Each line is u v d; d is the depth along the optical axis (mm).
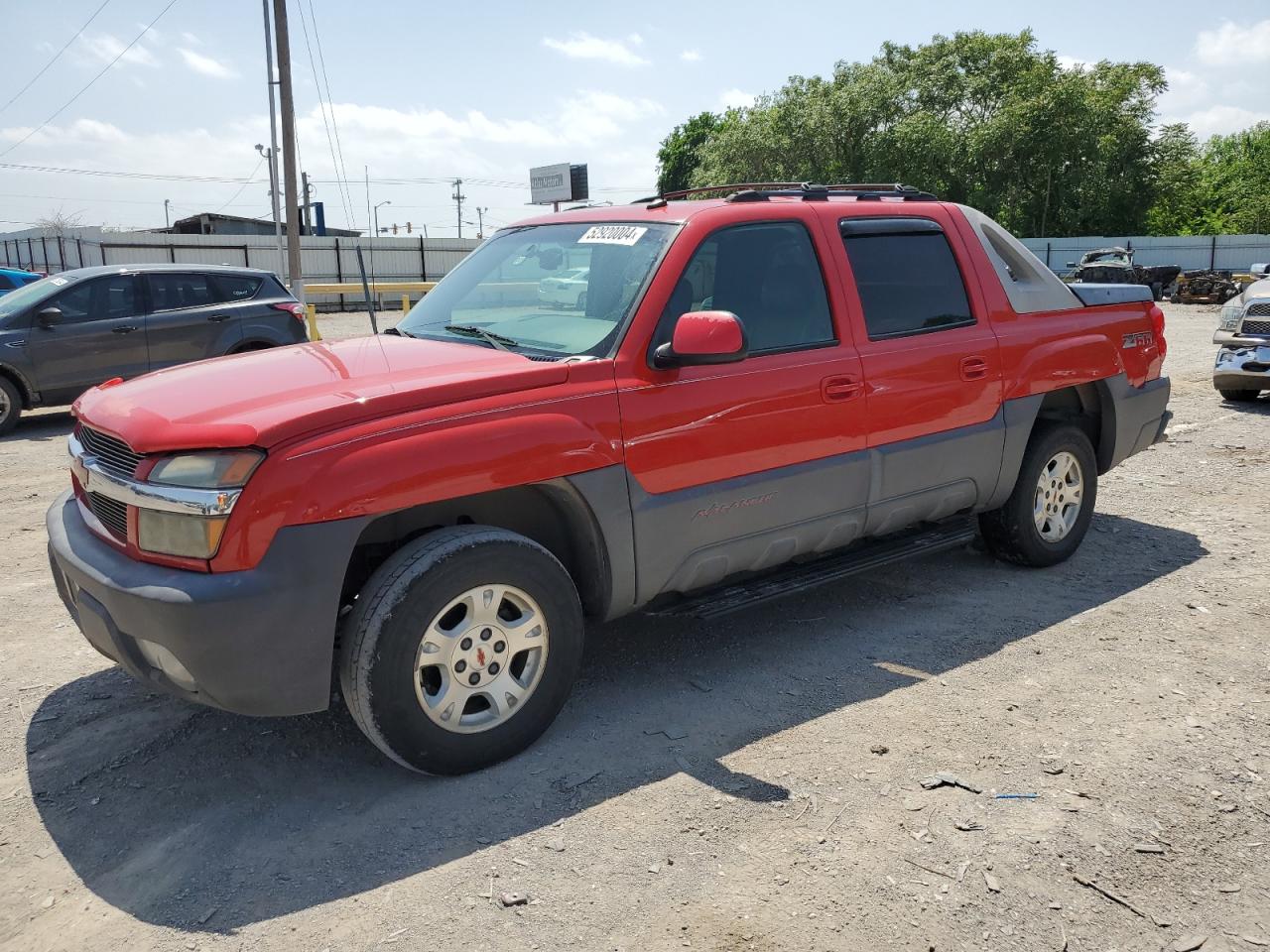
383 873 2727
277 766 3320
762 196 4102
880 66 48688
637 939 2449
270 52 19375
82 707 3809
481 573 3090
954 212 4727
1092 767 3229
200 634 2770
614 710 3684
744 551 3867
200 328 10969
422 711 3049
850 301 4137
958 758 3295
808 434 3924
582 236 4023
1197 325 21078
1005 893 2607
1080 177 45562
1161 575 5105
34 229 36156
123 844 2908
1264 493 6762
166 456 2910
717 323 3271
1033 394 4789
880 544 4582
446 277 4539
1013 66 48094
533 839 2869
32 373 10078
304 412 2893
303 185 49375
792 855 2779
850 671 4000
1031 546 5055
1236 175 61406
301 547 2834
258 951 2430
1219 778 3148
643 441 3471
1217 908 2553
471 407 3121
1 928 2549
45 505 7078
